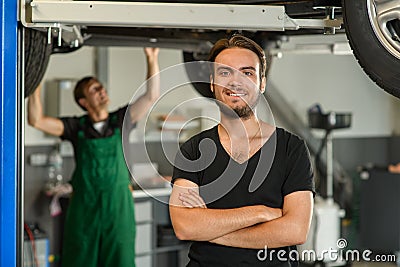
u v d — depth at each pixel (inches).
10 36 91.7
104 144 203.6
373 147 359.9
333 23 102.4
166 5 93.6
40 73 136.0
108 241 201.9
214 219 105.1
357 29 92.5
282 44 163.0
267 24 95.2
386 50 91.9
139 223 255.0
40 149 259.1
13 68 91.7
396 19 92.3
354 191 344.5
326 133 304.0
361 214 327.3
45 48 133.0
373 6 92.0
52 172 260.7
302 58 336.2
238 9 94.3
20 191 93.7
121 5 93.4
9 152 91.7
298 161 108.7
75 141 208.2
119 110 207.3
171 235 265.6
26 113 203.6
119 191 204.2
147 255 257.9
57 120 207.6
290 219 105.9
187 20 93.7
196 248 109.0
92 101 203.6
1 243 91.5
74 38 134.0
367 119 358.0
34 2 92.6
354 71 353.4
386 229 317.4
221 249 106.8
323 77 343.0
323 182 326.0
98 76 275.0
